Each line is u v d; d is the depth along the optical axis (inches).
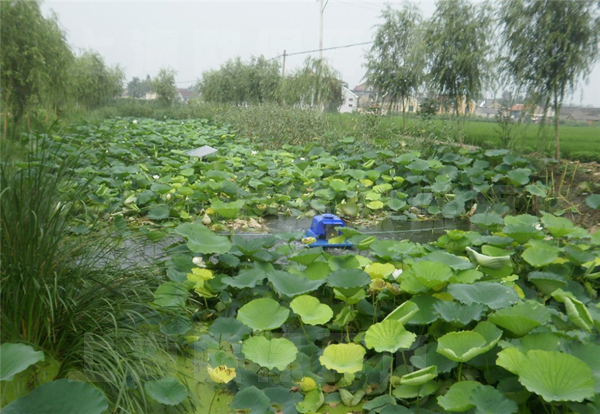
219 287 123.8
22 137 113.0
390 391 90.4
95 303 99.0
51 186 103.0
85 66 847.1
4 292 90.2
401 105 485.4
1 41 431.5
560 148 328.5
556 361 76.7
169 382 86.6
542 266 140.6
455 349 88.0
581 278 142.9
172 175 297.6
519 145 319.0
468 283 112.6
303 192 277.0
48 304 93.2
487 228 189.2
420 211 256.4
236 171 333.1
